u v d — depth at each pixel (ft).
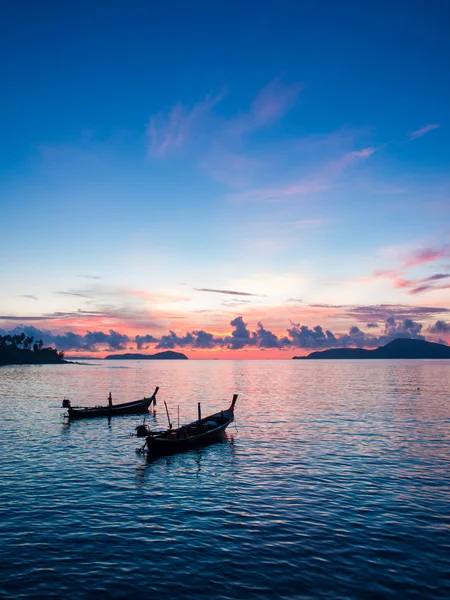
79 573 52.80
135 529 65.72
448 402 226.99
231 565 54.75
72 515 71.20
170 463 105.19
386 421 163.94
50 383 393.70
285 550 58.70
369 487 85.20
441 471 96.22
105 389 326.24
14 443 127.24
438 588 49.55
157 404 230.48
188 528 66.08
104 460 108.17
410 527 66.08
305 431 144.77
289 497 80.07
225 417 152.35
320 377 510.99
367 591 48.85
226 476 93.97
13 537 62.59
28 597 47.80
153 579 51.49
